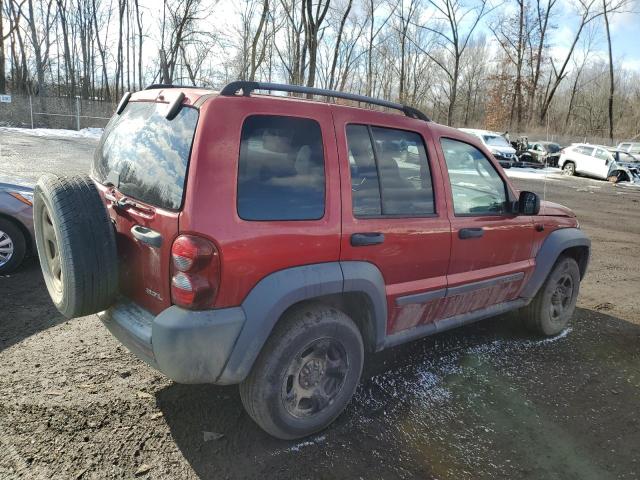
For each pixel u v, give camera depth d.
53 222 2.59
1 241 5.05
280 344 2.59
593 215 13.33
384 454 2.78
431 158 3.34
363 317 3.11
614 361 4.19
